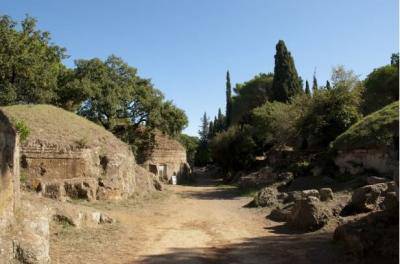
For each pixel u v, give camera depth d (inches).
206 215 741.3
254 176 1206.3
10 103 1162.0
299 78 1966.0
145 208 817.5
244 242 506.9
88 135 959.6
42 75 1223.5
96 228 546.3
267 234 562.9
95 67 1545.3
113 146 994.7
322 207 569.6
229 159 1702.8
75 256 409.4
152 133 1763.0
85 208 599.8
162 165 1807.3
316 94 1219.2
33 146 791.7
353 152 914.7
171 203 928.9
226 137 1726.1
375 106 1681.8
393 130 853.2
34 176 772.6
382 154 836.0
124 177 943.0
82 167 834.8
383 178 745.0
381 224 406.0
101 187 844.6
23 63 1152.8
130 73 1641.2
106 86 1535.4
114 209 760.3
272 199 823.7
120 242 488.7
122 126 1691.7
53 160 801.6
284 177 1036.5
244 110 2746.1
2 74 1145.4
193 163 3324.3
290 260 405.1
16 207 406.3
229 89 2938.0
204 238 534.3
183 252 451.8
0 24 1122.0
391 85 1689.2
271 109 1643.7
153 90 1724.9
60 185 769.6
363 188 587.5
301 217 576.1
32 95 1235.2
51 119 958.4
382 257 363.3
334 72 1209.4
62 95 1472.7
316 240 481.4
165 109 1737.2
